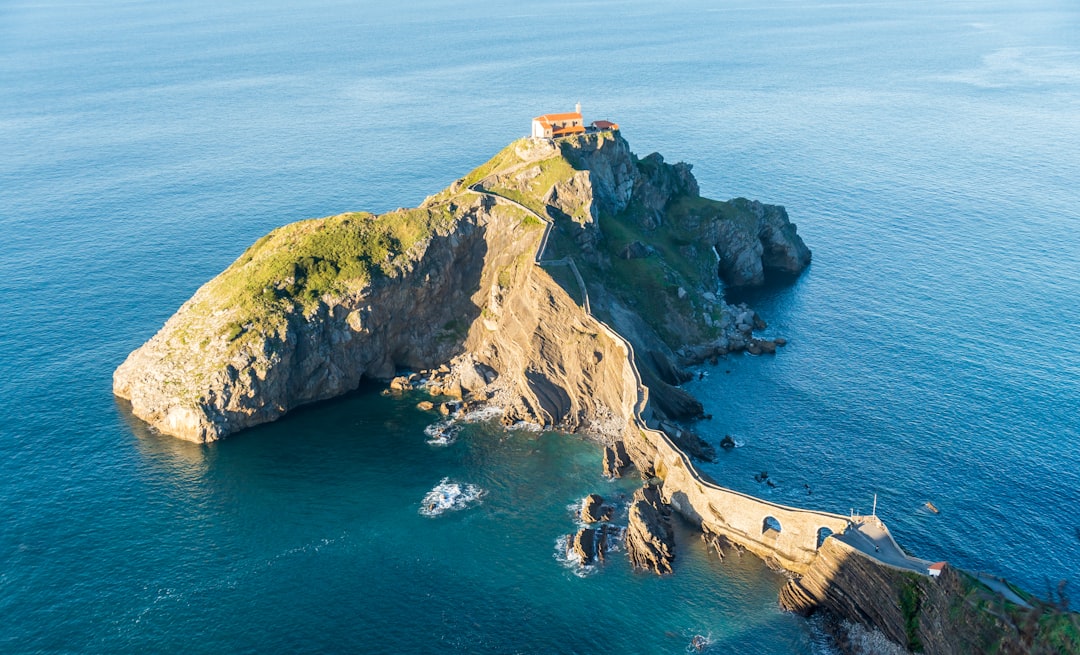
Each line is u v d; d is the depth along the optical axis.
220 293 172.00
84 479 146.62
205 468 149.88
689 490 137.12
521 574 126.88
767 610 120.50
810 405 164.00
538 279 171.62
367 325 170.12
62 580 125.75
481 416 164.12
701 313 189.75
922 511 135.25
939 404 162.00
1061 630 103.69
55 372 176.00
